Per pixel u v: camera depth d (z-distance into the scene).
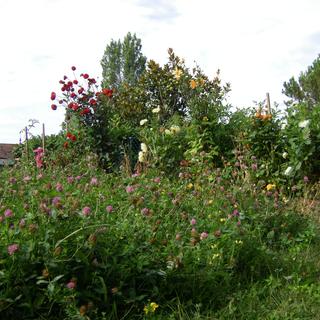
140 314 3.35
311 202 6.64
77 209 3.60
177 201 4.64
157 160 8.04
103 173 6.82
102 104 9.80
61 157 8.21
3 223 3.34
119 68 45.56
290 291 4.00
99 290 3.23
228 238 4.36
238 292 3.84
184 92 15.23
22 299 3.02
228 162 7.50
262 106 8.67
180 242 3.94
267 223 5.45
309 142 7.42
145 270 3.53
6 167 6.63
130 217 4.14
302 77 24.88
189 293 3.71
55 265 3.07
